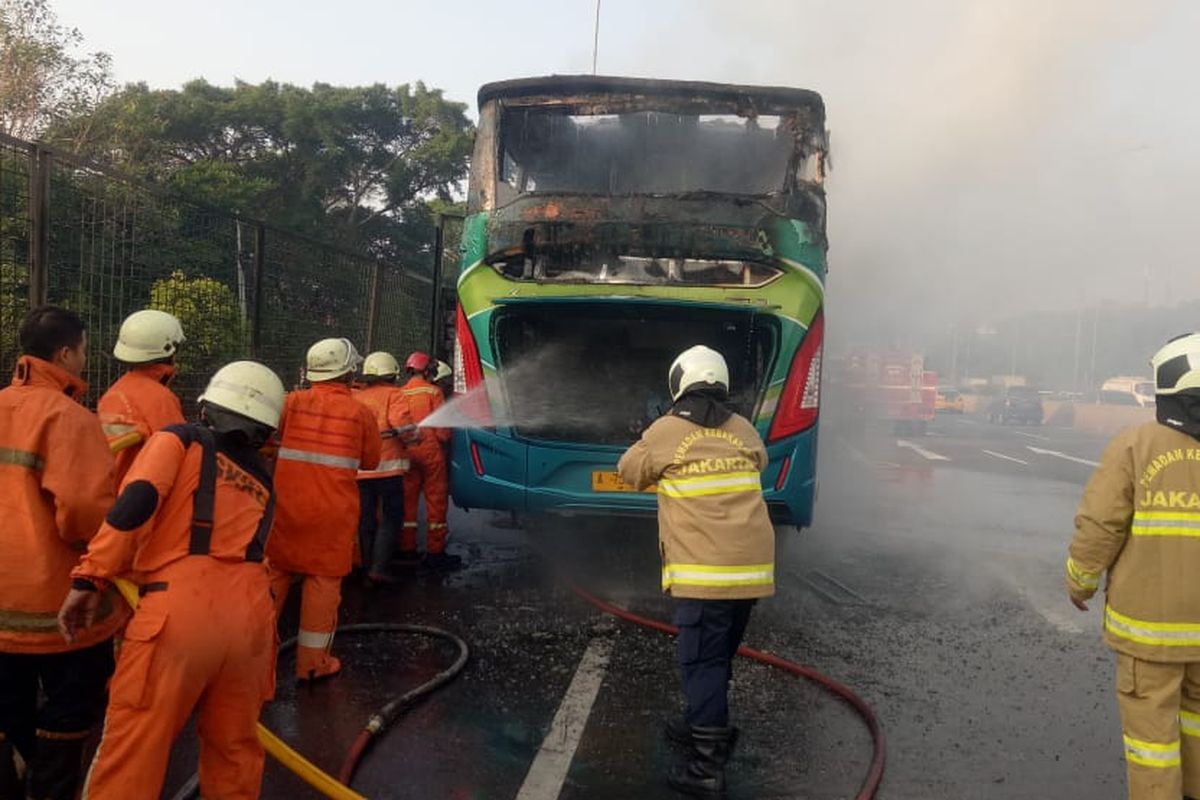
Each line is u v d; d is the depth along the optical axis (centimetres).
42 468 306
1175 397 319
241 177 2633
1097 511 322
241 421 298
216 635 278
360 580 690
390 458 662
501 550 808
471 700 457
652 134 675
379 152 3231
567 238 649
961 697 479
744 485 382
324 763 384
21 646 301
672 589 379
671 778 373
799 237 648
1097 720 452
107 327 561
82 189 538
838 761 400
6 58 1980
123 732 272
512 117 678
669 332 711
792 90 673
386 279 1032
